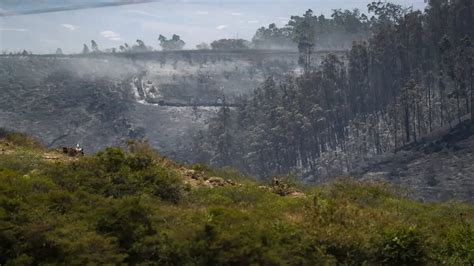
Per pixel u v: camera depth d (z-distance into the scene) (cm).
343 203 1139
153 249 855
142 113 10369
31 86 10725
